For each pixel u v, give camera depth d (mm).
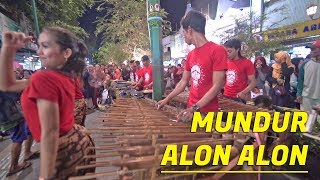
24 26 12055
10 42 1560
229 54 3734
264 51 8945
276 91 5262
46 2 12664
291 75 5762
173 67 11984
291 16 10016
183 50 20594
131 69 10156
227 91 3881
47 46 1546
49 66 1561
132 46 16344
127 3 14797
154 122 2182
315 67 4176
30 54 12531
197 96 2455
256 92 5172
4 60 1578
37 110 1464
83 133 1783
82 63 1712
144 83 6449
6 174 3850
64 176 1586
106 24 15633
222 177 1655
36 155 4406
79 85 2855
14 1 11656
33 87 1391
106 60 21656
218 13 17406
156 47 4246
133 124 2121
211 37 15406
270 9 11195
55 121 1407
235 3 16172
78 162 1655
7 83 1619
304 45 9039
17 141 3820
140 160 1303
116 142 1670
